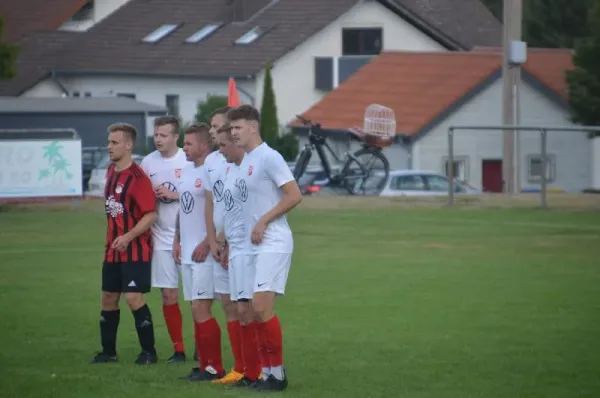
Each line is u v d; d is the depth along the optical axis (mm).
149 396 29000
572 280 49750
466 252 59625
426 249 60969
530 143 138500
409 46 180250
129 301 34219
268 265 29344
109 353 34594
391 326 39469
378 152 91500
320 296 46250
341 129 142000
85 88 183500
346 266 54938
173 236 34750
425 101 146125
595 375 31453
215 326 32000
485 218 73750
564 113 143250
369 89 152625
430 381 30922
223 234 31594
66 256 60125
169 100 178875
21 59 187500
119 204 33844
